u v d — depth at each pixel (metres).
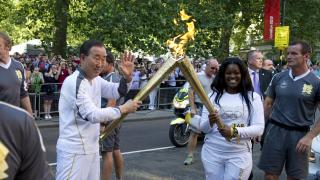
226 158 3.79
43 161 1.68
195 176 6.58
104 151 5.02
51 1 20.69
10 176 1.57
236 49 32.25
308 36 26.62
